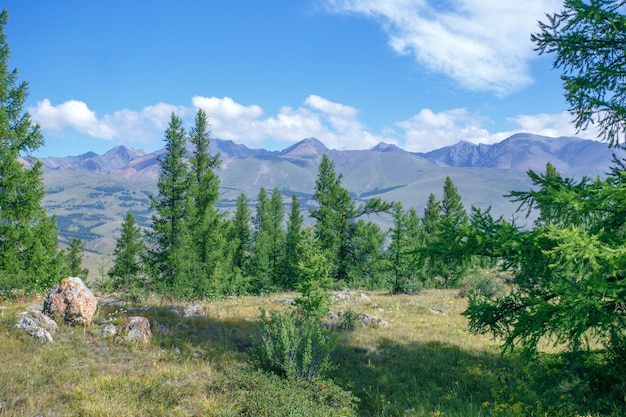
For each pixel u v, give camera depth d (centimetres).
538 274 685
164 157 2858
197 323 1538
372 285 4162
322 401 900
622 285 601
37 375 860
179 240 2842
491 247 729
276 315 1170
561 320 625
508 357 1295
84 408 748
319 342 1096
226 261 4084
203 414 806
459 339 1656
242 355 1205
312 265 1928
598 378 929
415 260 858
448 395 1029
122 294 2291
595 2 655
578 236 569
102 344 1136
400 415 915
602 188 619
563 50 742
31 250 2189
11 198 2102
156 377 936
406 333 1745
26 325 1116
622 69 707
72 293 1275
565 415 808
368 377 1173
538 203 715
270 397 863
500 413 862
